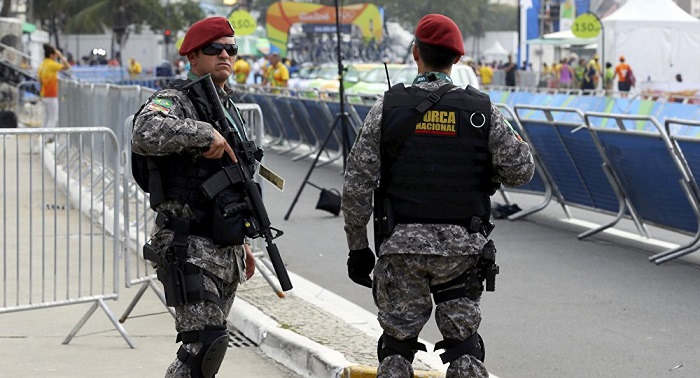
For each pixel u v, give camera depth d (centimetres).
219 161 903
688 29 6475
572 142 2103
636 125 3203
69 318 1434
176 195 900
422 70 921
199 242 901
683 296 1577
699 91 5372
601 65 6594
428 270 883
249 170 916
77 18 13475
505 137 895
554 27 10325
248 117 1662
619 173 1988
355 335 1268
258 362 1240
